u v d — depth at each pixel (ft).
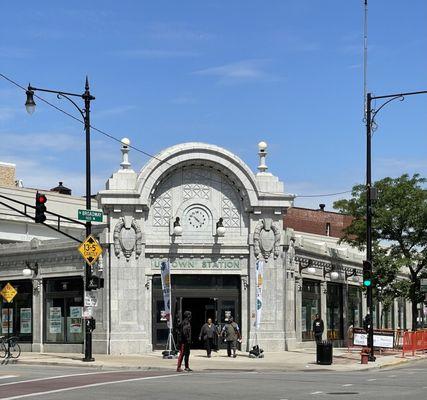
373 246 154.92
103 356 120.88
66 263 134.51
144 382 79.66
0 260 145.48
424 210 152.97
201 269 128.77
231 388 72.95
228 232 130.62
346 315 161.48
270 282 129.90
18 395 67.72
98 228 128.06
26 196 183.52
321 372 99.14
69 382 79.97
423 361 125.70
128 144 128.77
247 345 127.95
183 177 130.52
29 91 106.01
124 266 125.90
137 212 126.72
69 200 194.80
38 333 137.59
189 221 129.70
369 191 117.50
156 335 127.65
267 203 130.62
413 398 63.36
